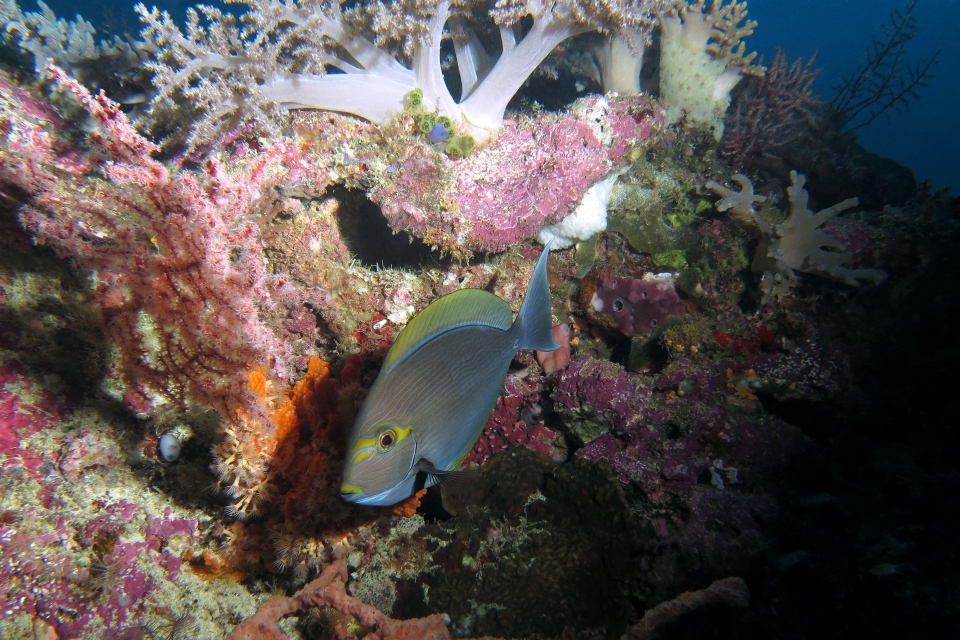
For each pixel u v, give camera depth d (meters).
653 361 1.15
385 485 0.62
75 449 0.82
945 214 1.09
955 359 1.02
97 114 0.75
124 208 0.72
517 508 0.93
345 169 1.00
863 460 1.03
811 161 1.46
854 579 0.78
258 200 0.93
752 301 1.17
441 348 0.63
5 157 0.81
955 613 0.72
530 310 0.69
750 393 1.06
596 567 0.85
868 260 1.12
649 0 1.11
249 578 0.87
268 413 0.83
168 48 0.98
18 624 0.65
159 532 0.80
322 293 1.06
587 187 1.05
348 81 1.05
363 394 0.89
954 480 0.89
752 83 1.54
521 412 1.18
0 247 0.88
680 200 1.25
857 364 1.08
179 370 0.79
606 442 1.01
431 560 0.89
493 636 0.76
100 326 0.86
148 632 0.72
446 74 1.58
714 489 0.94
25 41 1.07
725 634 0.77
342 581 0.78
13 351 0.85
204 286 0.74
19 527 0.71
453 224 0.98
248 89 0.99
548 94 1.67
